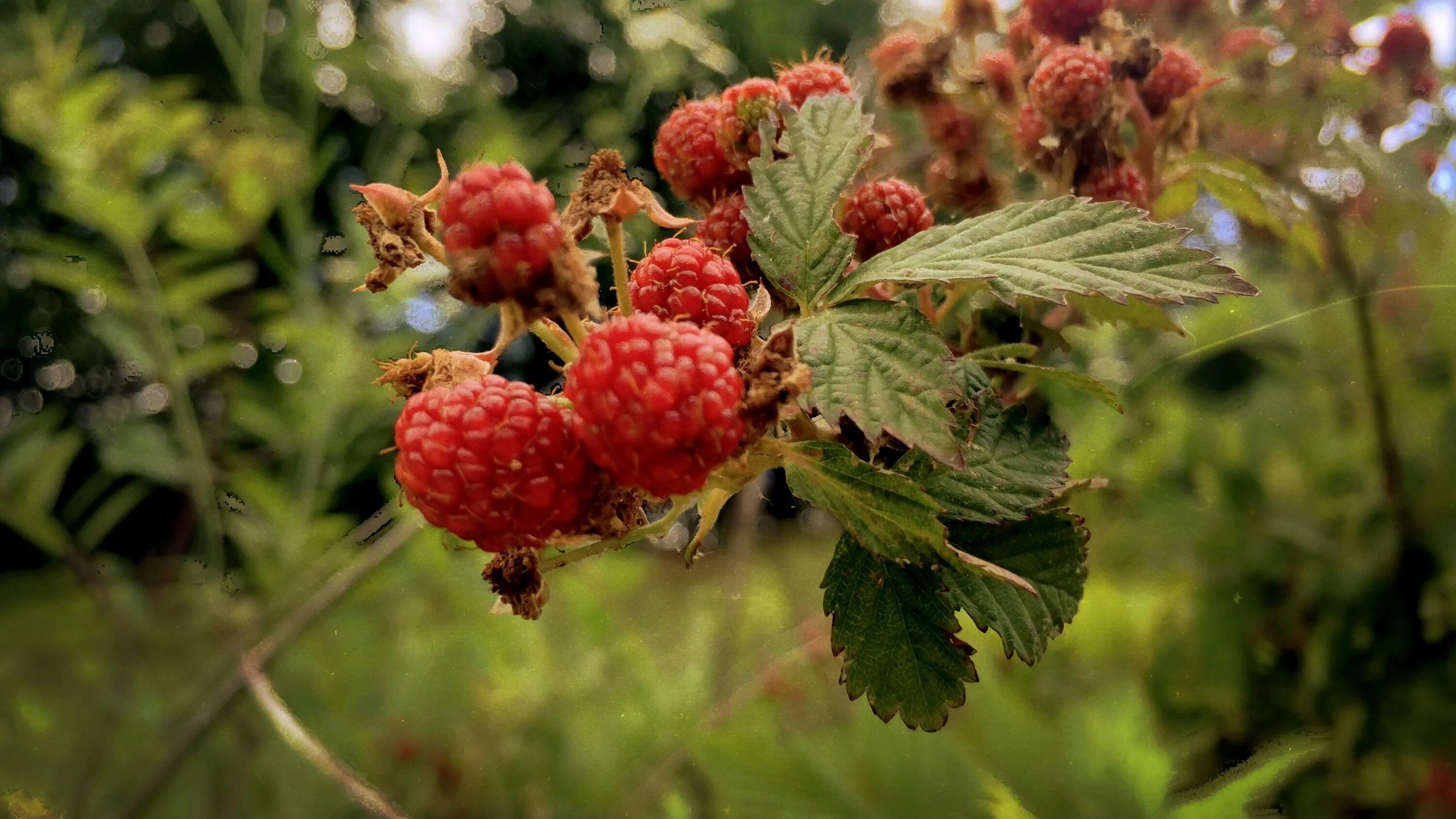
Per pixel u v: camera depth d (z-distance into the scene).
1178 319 0.22
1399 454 0.21
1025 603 0.11
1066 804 0.09
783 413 0.10
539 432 0.10
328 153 0.35
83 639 0.39
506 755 0.35
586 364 0.09
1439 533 0.20
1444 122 0.21
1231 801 0.09
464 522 0.10
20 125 0.29
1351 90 0.21
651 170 0.55
